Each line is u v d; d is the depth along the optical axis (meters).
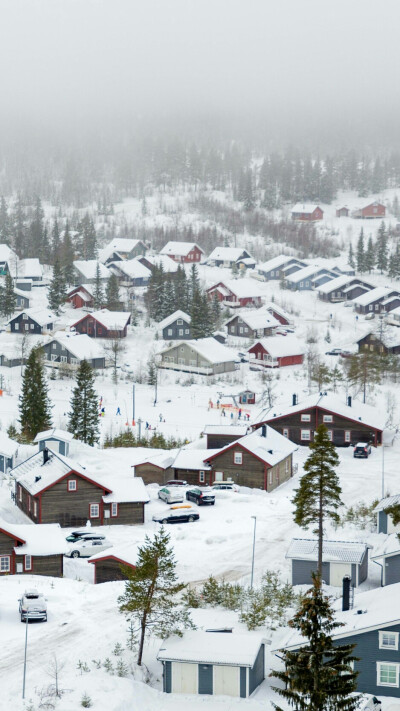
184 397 143.12
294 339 166.38
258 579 69.25
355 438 113.12
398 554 64.81
